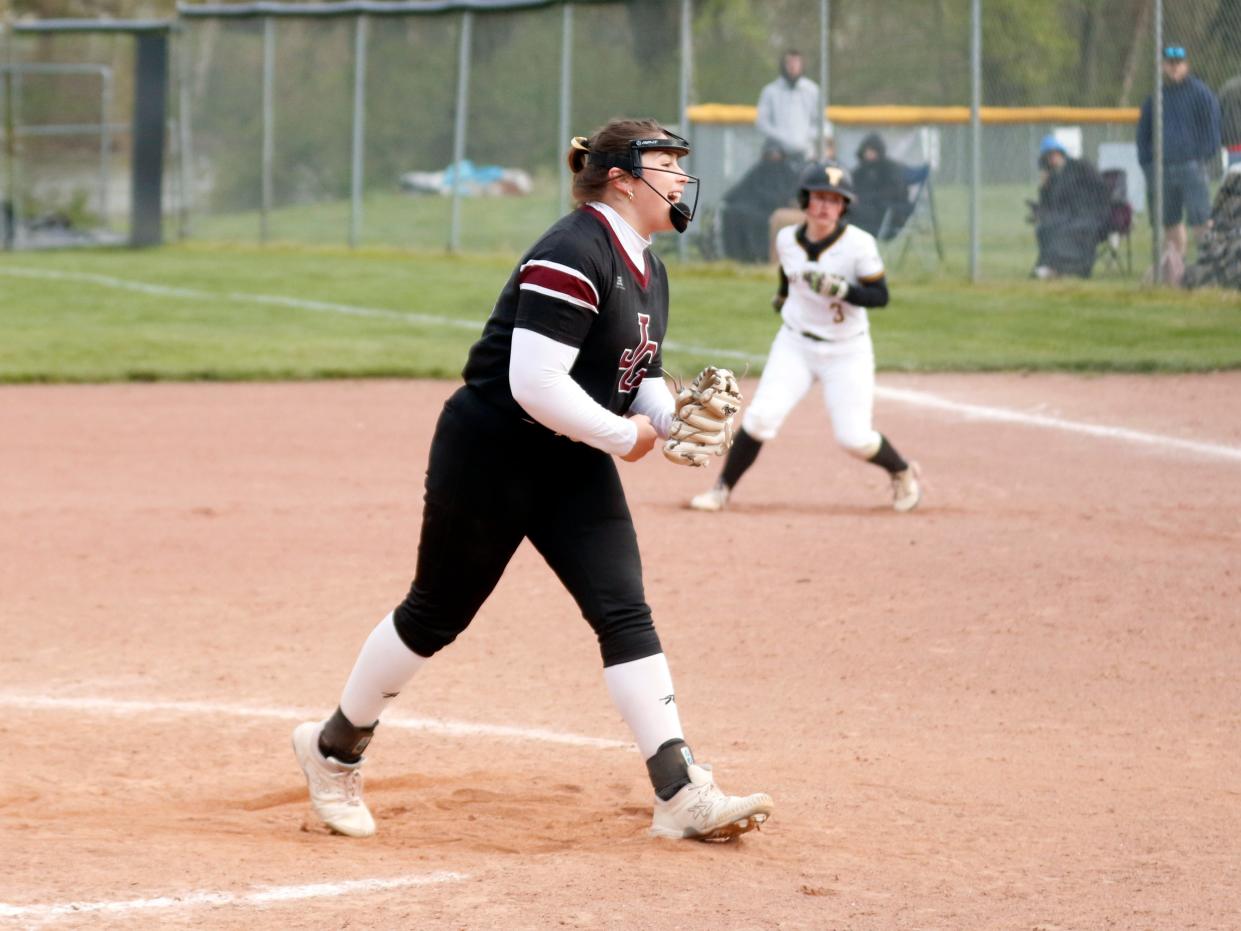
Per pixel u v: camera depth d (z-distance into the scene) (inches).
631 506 1227.9
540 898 469.7
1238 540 1085.1
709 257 2898.6
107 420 1633.9
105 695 778.8
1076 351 1978.3
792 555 1057.5
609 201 520.1
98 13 6117.1
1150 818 580.7
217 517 1191.6
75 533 1136.8
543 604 954.1
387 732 721.6
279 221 3698.3
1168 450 1423.5
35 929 436.5
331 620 918.4
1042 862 523.8
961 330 2160.4
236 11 3708.2
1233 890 493.7
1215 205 2326.5
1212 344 1996.8
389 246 3526.1
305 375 1918.1
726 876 497.4
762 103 2805.1
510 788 632.4
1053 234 2527.1
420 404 1738.4
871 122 2775.6
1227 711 738.8
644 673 538.9
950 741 697.0
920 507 1211.9
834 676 802.8
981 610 922.1
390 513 1205.1
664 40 3024.1
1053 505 1210.6
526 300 498.0
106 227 3917.3
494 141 3400.6
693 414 517.0
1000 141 2736.2
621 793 626.2
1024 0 2613.2
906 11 2746.1
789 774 645.3
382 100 3523.6
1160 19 2301.9
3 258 3491.6
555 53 3282.5
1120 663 818.8
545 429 518.0
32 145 3900.1
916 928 449.1
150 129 3816.4
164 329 2303.2
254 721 738.8
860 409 1177.4
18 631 895.1
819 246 1151.0
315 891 478.0
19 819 579.8
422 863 517.3
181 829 570.6
